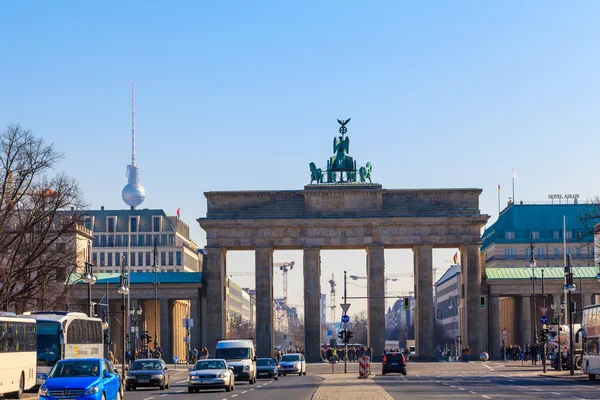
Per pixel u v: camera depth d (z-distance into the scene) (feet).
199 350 605.73
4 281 372.38
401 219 591.78
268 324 591.78
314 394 241.55
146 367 305.12
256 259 595.06
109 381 194.90
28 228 386.52
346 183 598.34
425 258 593.42
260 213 598.34
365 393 242.99
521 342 635.25
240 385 322.14
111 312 599.16
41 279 392.47
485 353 578.66
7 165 374.02
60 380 188.24
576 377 353.10
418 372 444.55
